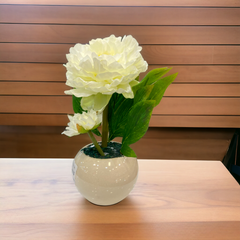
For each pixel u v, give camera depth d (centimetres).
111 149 65
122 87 50
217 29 177
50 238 55
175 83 187
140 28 179
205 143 201
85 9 176
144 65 54
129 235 56
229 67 183
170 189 75
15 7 176
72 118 56
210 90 187
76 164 63
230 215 63
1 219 60
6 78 187
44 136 201
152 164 93
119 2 175
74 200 69
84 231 57
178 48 181
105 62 46
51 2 175
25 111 192
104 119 63
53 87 189
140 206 67
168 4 175
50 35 180
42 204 67
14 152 204
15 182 78
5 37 180
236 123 190
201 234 56
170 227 59
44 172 85
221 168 90
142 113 53
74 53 54
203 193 73
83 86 49
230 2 174
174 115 192
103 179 58
